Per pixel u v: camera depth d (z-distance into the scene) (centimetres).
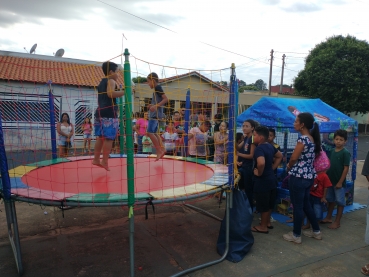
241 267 346
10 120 611
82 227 462
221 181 378
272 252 383
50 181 377
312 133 403
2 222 470
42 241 410
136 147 733
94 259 364
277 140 666
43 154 655
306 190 405
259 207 440
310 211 417
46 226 462
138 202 301
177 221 496
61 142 713
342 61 2280
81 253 379
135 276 329
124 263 356
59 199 294
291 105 568
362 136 2542
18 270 321
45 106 677
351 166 582
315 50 2631
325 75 2338
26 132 642
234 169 383
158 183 379
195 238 430
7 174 305
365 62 2273
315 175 405
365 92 2272
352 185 575
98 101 378
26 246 394
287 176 529
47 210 530
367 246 404
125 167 478
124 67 274
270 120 542
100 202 293
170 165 511
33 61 1380
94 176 412
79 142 732
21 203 562
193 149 676
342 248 397
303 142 387
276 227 468
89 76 1348
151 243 411
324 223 483
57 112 729
